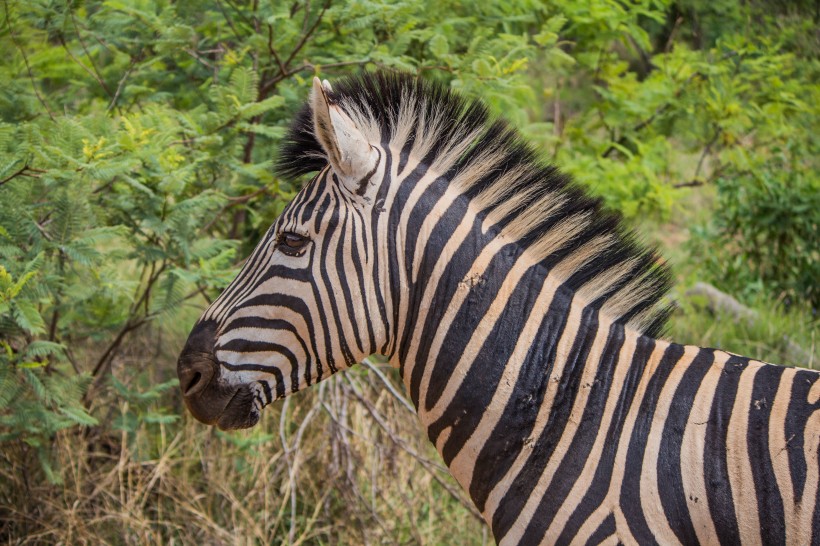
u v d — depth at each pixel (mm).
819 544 3234
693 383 3617
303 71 7574
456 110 4008
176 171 5738
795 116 12164
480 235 3887
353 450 7402
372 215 3791
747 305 11547
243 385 3893
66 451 6766
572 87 11961
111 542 6730
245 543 6844
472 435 3854
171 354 8336
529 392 3770
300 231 3783
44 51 7051
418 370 3947
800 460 3322
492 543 7258
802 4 13984
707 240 12570
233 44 7934
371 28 7457
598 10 9547
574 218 3984
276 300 3816
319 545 7098
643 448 3551
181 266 6543
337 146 3648
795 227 12000
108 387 7121
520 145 4055
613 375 3727
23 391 5875
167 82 7973
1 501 6742
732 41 11836
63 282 5887
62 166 5301
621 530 3502
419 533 6984
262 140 7664
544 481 3688
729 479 3393
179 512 6930
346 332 3840
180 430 7527
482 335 3824
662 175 11344
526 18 8578
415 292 3859
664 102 10672
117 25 7453
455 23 8367
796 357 9797
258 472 7336
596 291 3945
